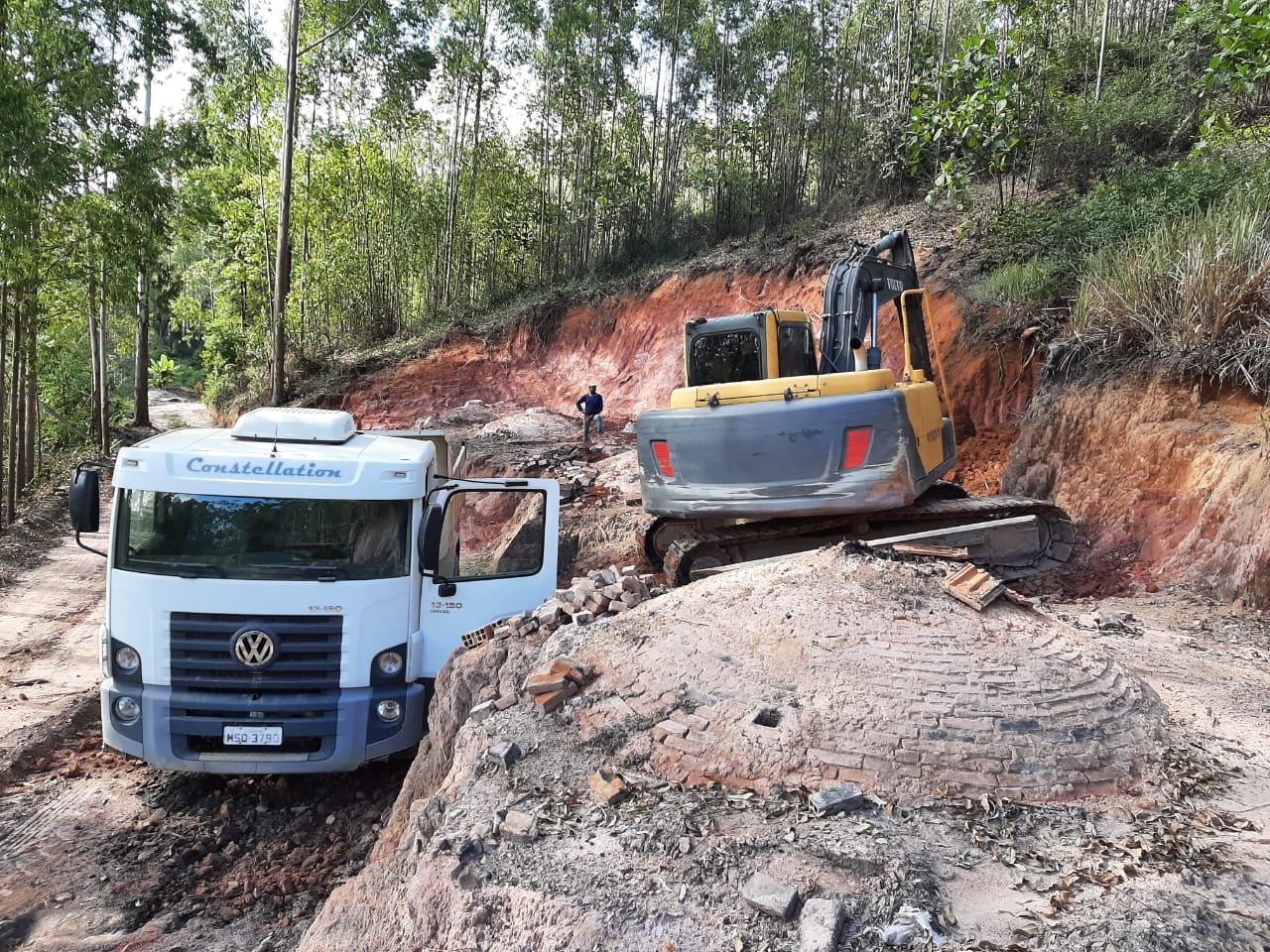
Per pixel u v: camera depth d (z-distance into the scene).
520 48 31.25
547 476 15.91
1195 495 8.20
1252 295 8.72
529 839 3.74
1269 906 3.07
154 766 5.95
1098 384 9.85
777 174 27.27
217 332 37.94
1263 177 10.90
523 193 34.66
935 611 4.90
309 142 31.00
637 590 6.13
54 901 5.34
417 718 6.18
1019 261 14.46
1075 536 8.89
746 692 4.47
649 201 31.23
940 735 4.01
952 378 13.56
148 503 5.98
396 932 3.87
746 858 3.46
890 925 3.03
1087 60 18.61
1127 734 4.20
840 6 26.41
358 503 6.12
